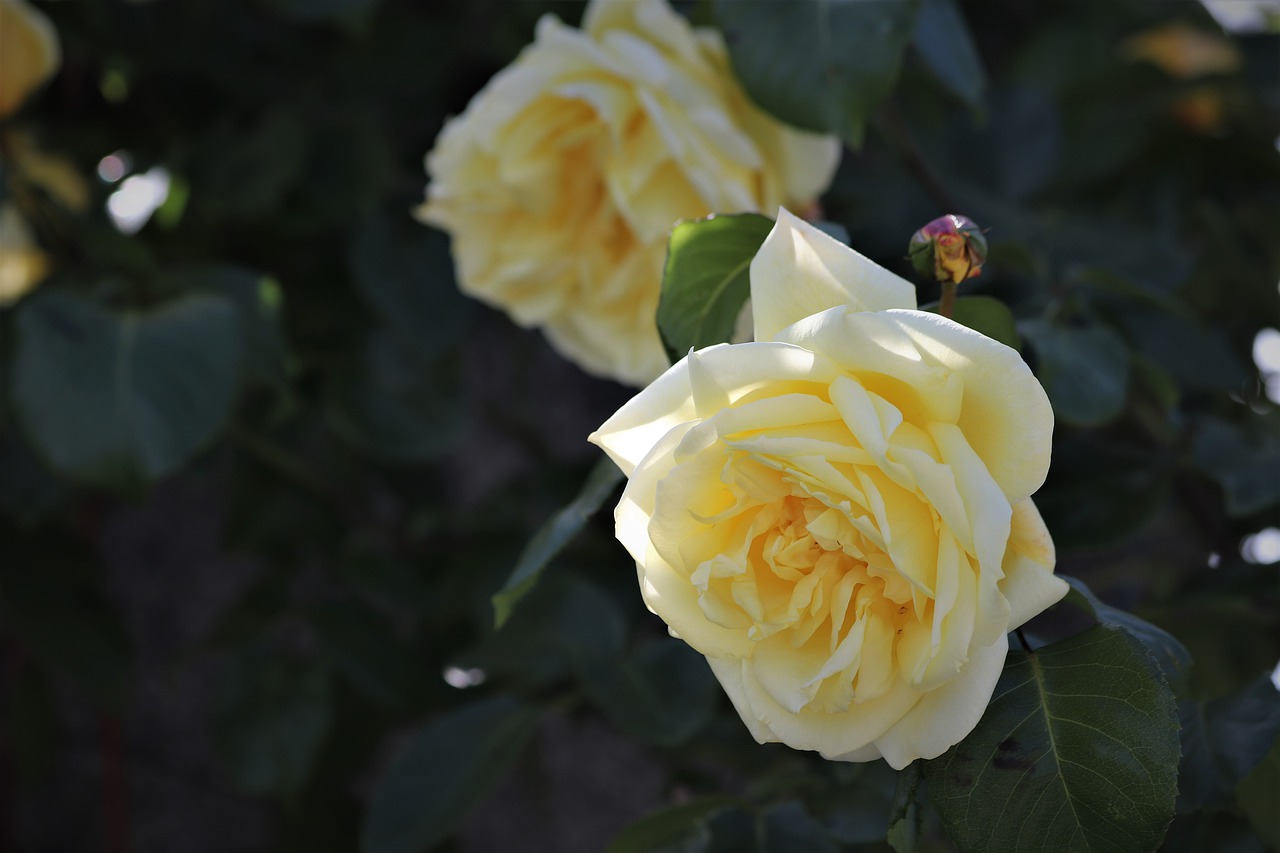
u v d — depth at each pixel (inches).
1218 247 40.8
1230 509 29.6
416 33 43.2
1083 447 31.3
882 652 24.5
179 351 32.6
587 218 30.4
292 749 38.4
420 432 42.9
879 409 23.9
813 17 29.1
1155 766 24.7
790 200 30.1
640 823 28.8
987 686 24.1
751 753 32.4
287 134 39.4
